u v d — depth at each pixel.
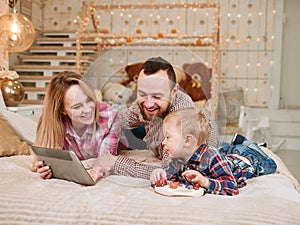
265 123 6.86
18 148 2.53
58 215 1.37
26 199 1.45
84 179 1.63
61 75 1.67
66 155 1.58
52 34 7.60
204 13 7.68
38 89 6.12
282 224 1.26
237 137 2.32
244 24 7.65
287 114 7.38
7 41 3.99
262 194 1.55
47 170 1.76
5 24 3.97
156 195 1.50
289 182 1.91
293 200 1.52
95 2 7.80
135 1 7.74
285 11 8.02
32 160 2.24
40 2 7.74
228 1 7.65
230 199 1.46
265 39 7.61
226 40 7.68
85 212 1.36
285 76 8.16
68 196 1.47
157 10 7.76
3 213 1.41
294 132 7.26
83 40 6.99
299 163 5.82
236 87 7.69
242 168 1.92
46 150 1.65
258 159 2.03
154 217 1.30
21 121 2.79
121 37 6.36
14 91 4.00
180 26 7.73
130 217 1.32
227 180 1.59
